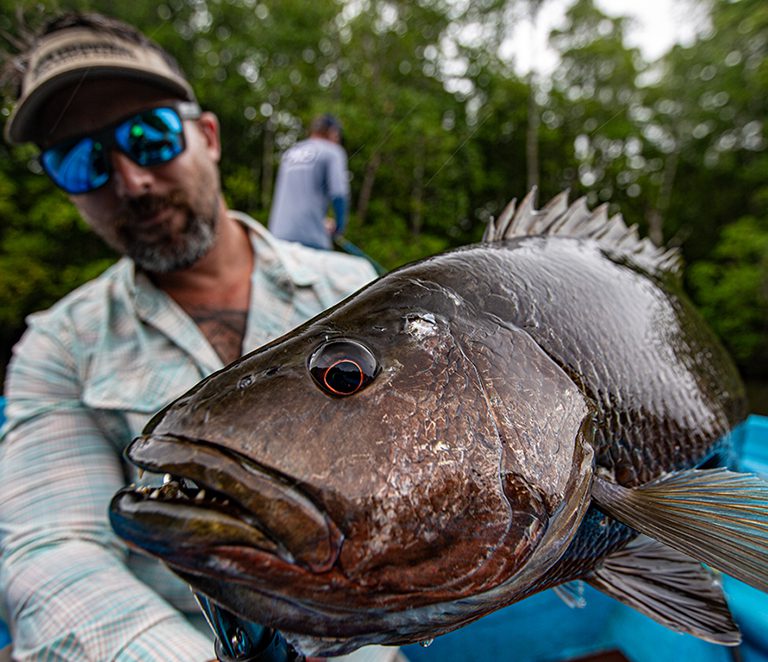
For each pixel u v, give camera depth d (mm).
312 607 207
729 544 268
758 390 4273
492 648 633
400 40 4000
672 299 412
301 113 3488
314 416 223
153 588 470
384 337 256
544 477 253
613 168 4945
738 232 5125
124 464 519
